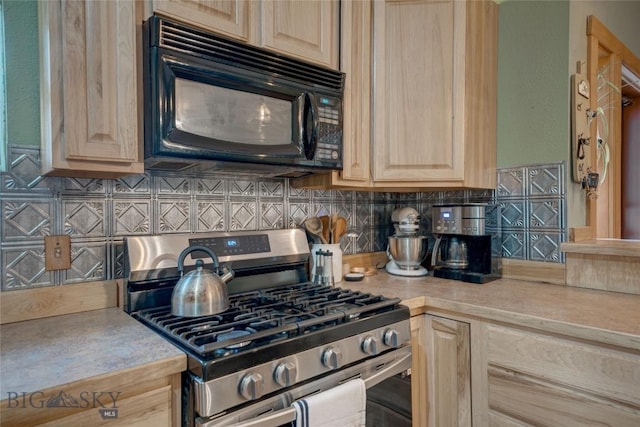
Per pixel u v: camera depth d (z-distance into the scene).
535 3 1.70
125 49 1.04
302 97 1.38
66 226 1.19
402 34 1.63
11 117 1.11
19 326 1.06
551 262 1.64
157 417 0.83
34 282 1.14
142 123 1.09
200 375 0.83
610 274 1.48
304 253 1.66
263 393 0.90
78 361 0.81
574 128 1.61
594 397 1.05
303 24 1.41
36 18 1.15
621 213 2.69
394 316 1.25
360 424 1.05
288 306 1.25
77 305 1.20
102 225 1.26
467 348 1.33
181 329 1.01
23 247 1.12
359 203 2.07
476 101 1.68
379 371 1.17
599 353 1.04
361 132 1.61
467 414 1.33
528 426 1.18
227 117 1.19
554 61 1.64
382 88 1.64
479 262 1.75
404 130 1.63
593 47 1.75
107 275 1.26
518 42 1.75
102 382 0.74
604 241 1.62
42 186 1.15
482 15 1.71
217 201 1.52
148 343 0.92
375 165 1.64
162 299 1.28
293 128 1.36
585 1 1.72
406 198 2.22
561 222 1.61
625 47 2.07
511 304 1.29
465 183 1.62
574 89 1.61
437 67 1.61
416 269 1.89
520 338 1.19
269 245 1.56
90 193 1.23
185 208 1.43
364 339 1.14
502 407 1.24
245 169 1.41
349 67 1.56
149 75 1.07
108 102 1.01
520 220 1.74
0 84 1.10
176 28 1.09
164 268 1.29
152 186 1.36
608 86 1.99
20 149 1.12
